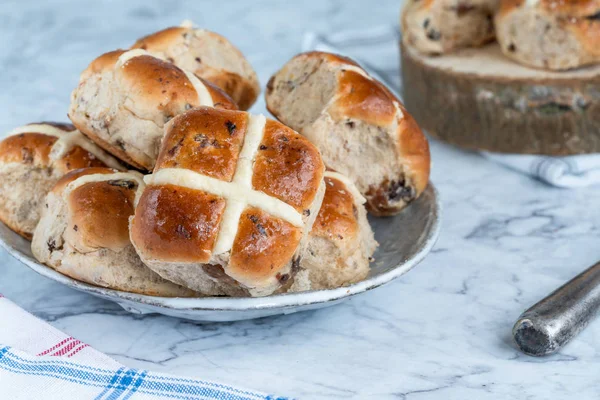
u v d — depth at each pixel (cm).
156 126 63
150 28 111
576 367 59
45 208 63
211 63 70
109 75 64
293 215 58
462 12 80
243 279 58
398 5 117
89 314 63
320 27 109
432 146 82
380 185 67
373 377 58
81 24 115
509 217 72
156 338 61
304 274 62
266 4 121
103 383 56
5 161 66
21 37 111
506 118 77
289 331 62
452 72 78
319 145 66
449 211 73
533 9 76
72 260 61
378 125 66
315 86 67
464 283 65
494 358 60
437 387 58
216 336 61
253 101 74
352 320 62
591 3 75
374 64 92
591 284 61
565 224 71
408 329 62
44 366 57
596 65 77
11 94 93
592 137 77
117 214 61
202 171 59
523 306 63
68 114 65
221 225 58
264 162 59
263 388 58
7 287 66
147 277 61
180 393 56
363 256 63
